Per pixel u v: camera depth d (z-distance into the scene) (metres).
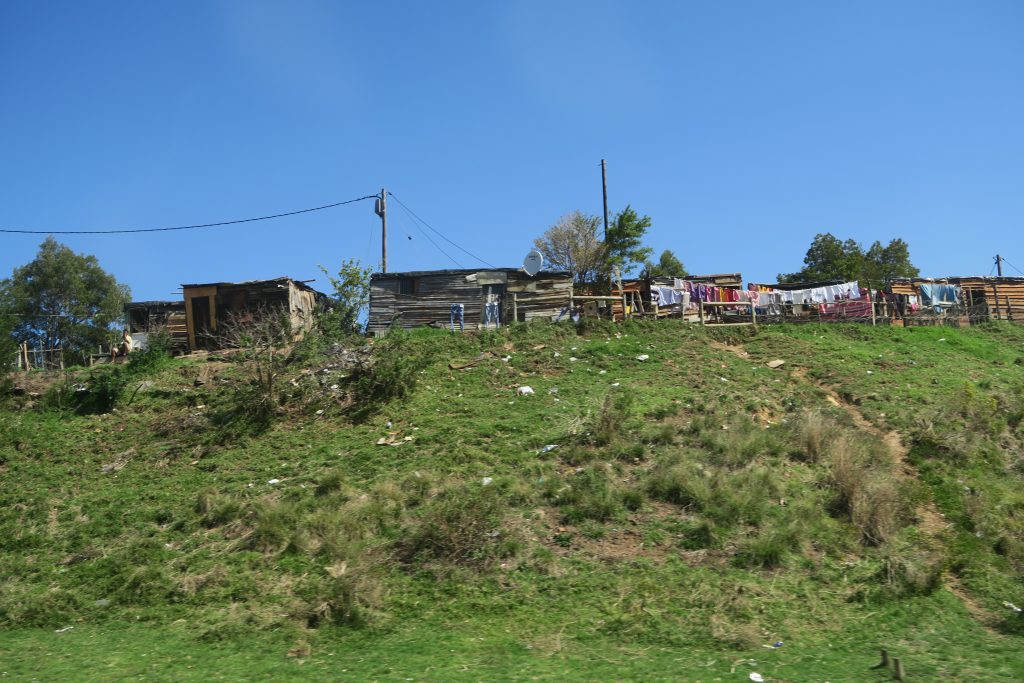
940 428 17.84
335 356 23.75
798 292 30.80
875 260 54.28
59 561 14.67
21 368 28.22
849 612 11.62
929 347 27.06
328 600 12.05
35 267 45.25
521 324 27.02
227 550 14.22
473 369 23.23
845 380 22.09
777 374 23.06
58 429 21.53
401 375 21.45
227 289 29.83
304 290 31.05
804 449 16.72
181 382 24.00
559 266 41.28
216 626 11.77
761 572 12.55
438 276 29.72
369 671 9.89
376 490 15.75
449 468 16.72
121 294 48.00
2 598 13.26
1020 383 22.55
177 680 9.76
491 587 12.45
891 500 14.29
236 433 20.08
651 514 14.41
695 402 19.61
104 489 17.77
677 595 11.98
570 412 19.45
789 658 10.10
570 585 12.39
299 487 16.50
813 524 13.85
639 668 9.75
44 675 10.03
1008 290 35.56
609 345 24.94
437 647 10.75
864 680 9.20
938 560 12.93
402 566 13.13
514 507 14.65
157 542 14.80
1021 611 11.66
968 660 9.91
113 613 12.72
